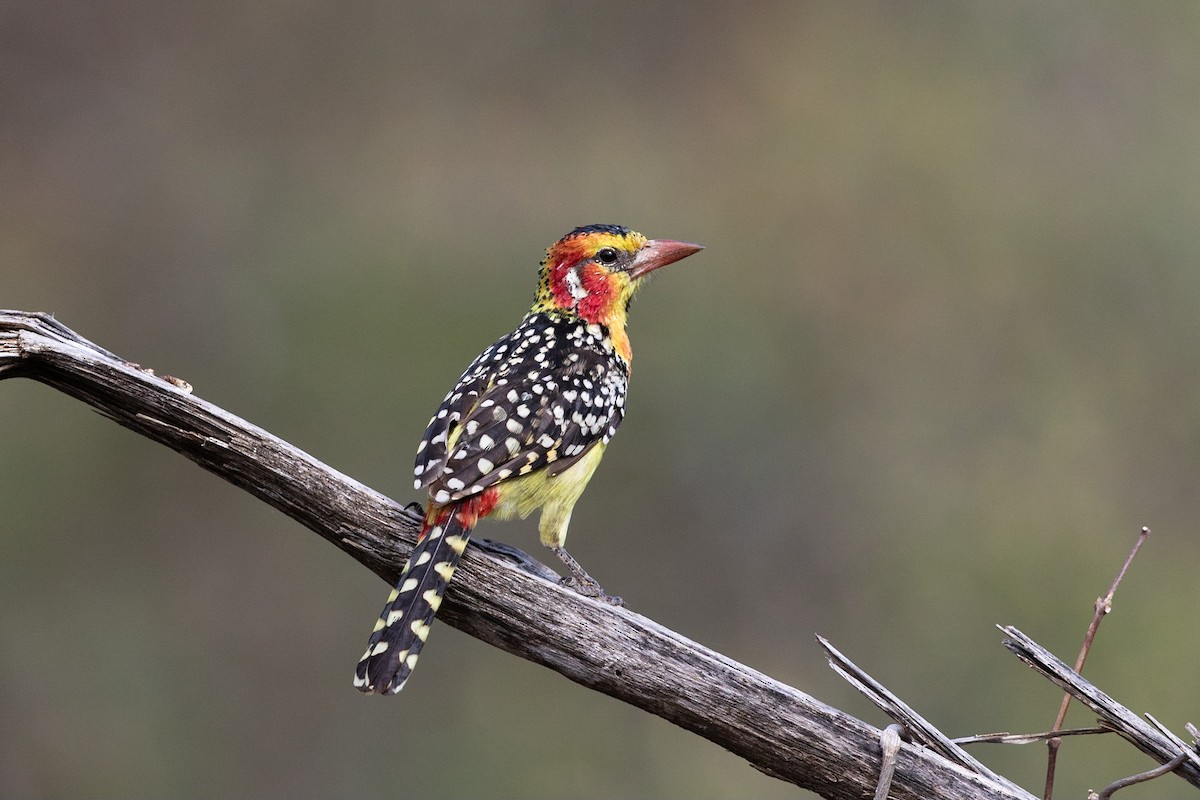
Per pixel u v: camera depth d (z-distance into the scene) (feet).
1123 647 42.88
